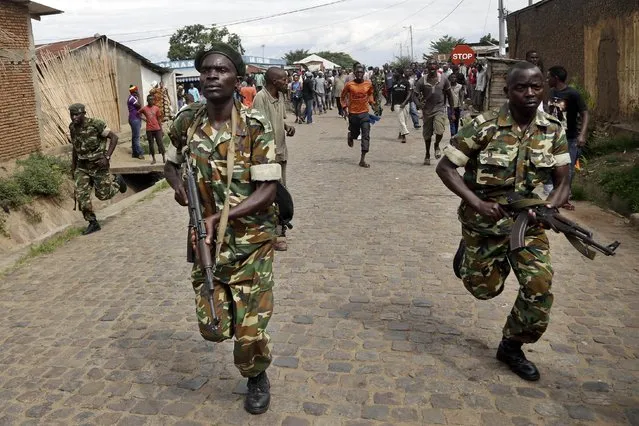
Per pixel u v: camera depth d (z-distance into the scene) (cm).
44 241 781
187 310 514
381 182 1022
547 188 813
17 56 1293
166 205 976
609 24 1180
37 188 1134
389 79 2820
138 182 1550
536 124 347
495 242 369
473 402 351
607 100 1201
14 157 1278
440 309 487
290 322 469
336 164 1231
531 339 367
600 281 536
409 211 817
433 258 615
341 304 502
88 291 576
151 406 363
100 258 689
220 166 323
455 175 358
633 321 452
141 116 1645
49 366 421
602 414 335
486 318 467
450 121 1418
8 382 402
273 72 659
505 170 352
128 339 460
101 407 366
